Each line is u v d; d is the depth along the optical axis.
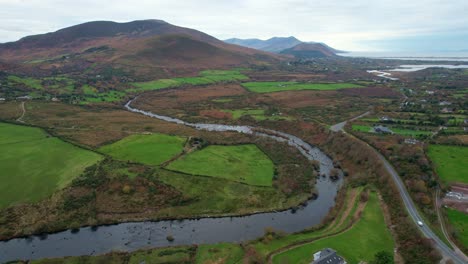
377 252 73.31
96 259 71.94
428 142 135.25
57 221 85.62
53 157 119.12
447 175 105.69
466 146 131.38
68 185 100.12
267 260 71.62
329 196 104.31
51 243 78.31
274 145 143.50
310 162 127.56
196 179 107.69
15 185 99.38
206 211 93.44
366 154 126.06
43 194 95.50
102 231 83.88
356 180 111.31
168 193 99.25
